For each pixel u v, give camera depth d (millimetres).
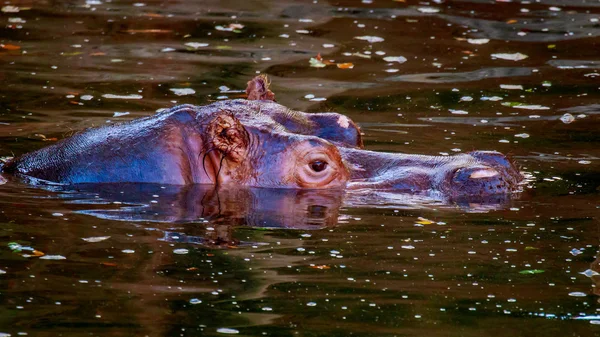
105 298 26047
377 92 52594
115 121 45562
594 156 41469
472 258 29297
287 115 37875
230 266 28469
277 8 71375
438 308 25766
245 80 54188
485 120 47656
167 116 37031
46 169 36938
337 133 38250
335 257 29312
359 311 25484
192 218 32656
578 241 30656
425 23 67875
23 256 28875
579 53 61031
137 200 34344
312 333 24156
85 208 33500
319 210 33656
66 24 66125
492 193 35469
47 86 51969
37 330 24062
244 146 36000
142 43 61906
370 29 66188
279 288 26906
